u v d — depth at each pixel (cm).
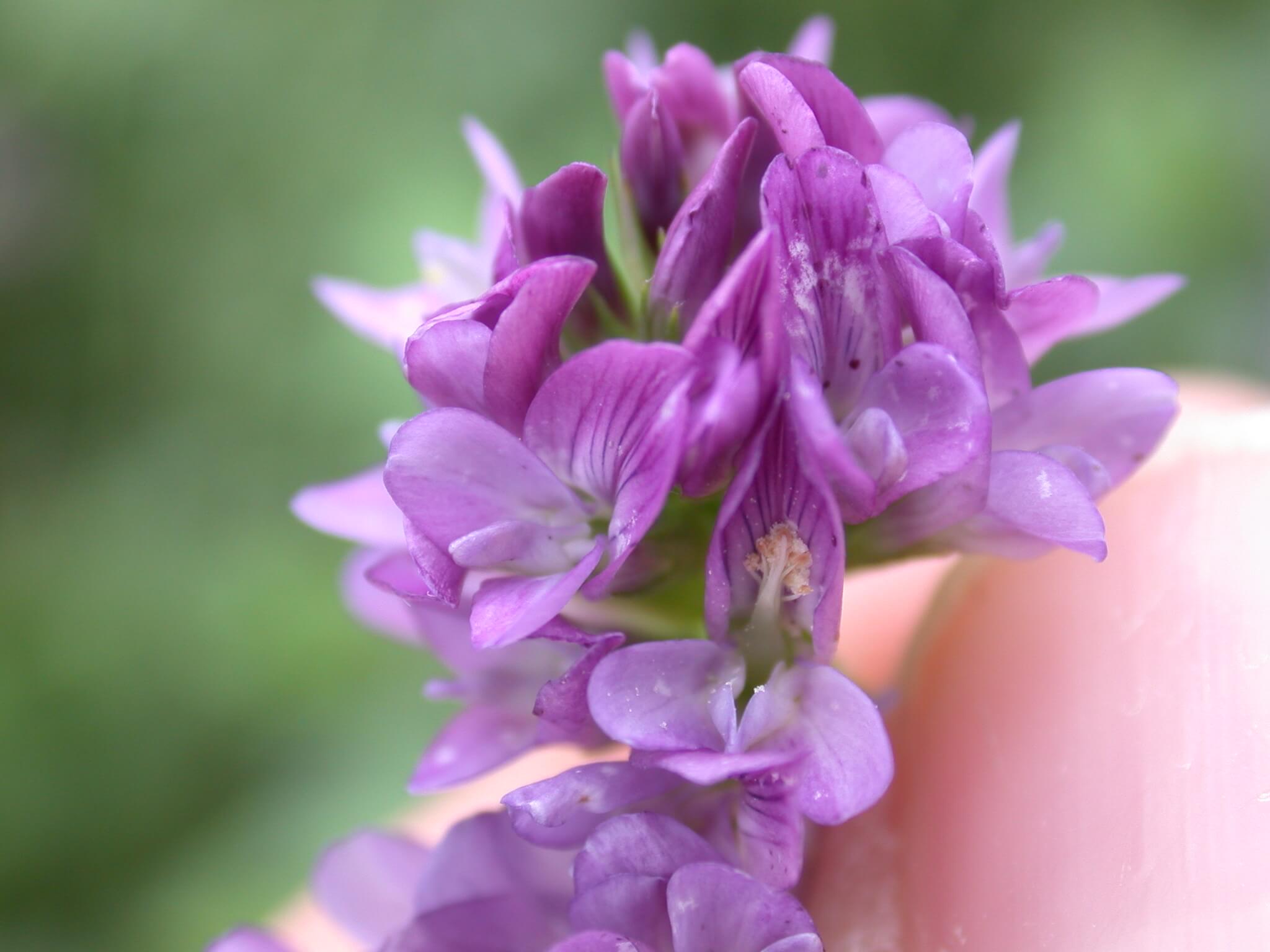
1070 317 7
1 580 15
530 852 7
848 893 8
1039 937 7
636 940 7
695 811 7
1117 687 8
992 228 7
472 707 7
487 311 7
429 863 7
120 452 15
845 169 7
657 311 7
